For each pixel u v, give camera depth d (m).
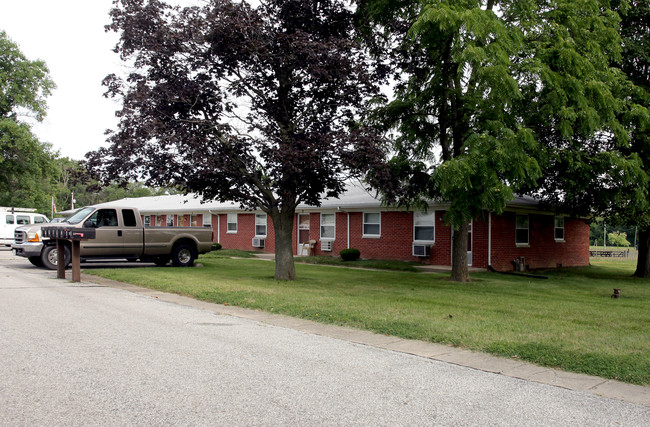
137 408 4.21
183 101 12.95
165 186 13.96
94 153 12.80
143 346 6.36
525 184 15.29
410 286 13.62
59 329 7.28
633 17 16.97
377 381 5.14
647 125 14.41
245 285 12.67
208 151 12.71
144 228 17.70
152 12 13.13
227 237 32.38
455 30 11.37
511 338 7.00
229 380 5.03
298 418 4.07
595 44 12.92
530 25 12.72
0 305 9.32
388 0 13.41
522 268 20.92
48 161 44.47
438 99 14.00
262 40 12.87
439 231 20.95
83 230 13.12
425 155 15.88
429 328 7.61
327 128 13.39
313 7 13.74
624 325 8.31
